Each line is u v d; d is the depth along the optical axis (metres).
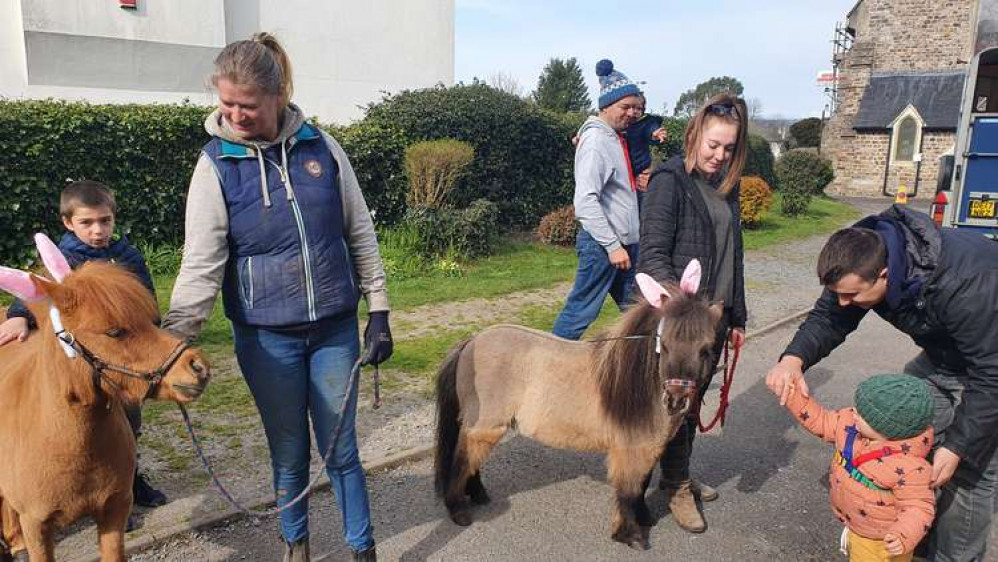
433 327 7.77
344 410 2.90
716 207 3.62
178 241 10.34
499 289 9.66
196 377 2.39
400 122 12.36
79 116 9.25
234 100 2.50
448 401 3.76
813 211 21.09
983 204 8.70
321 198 2.76
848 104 32.16
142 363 2.36
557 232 13.16
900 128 30.38
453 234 11.38
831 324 3.34
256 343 2.78
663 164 3.72
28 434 2.50
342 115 16.67
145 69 13.83
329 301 2.81
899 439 2.76
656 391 3.27
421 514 3.88
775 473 4.50
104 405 2.49
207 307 2.66
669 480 3.81
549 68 51.31
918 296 2.74
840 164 32.06
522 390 3.61
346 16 16.42
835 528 3.84
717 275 3.67
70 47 12.93
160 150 9.99
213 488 4.03
